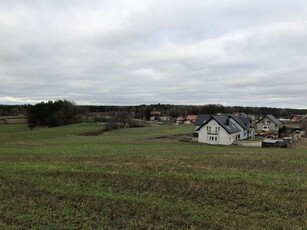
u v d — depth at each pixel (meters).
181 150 31.69
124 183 14.43
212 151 30.77
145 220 10.50
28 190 13.36
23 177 15.27
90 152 28.14
